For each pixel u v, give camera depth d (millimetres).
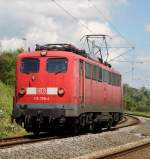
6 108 32125
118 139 22750
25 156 14938
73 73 22531
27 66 23078
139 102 114312
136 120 48125
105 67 28875
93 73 25766
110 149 18359
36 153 15711
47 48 23766
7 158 14344
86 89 24312
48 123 22984
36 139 21094
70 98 22312
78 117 23203
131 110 100250
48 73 22656
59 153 16156
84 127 25641
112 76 31016
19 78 23094
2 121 26922
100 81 27406
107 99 29375
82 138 21609
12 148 17141
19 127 27797
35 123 23250
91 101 25297
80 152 16984
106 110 29188
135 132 29031
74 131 23469
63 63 22609
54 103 22391
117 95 32906
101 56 30812
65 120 22344
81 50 24984
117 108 32906
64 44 23953
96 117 27125
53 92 22453
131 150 17719
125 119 48906
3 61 44188
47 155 15477
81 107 23297
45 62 22797
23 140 20891
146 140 23562
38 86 22688
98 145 19578
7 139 20984
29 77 22875
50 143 19203
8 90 39750
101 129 30391
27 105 22703
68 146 18219
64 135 24250
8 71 44031
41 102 22531
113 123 33812
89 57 25703
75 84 22594
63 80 22469
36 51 23281
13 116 22922
